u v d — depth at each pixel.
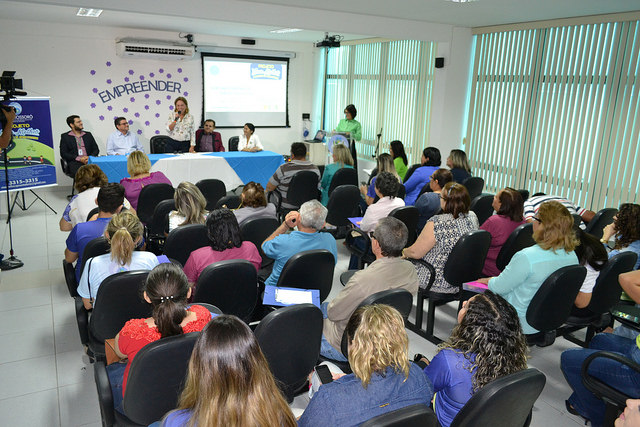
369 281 2.27
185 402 1.13
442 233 3.10
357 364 1.38
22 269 4.50
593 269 2.69
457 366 1.58
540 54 5.91
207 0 4.84
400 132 8.38
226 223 2.58
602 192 5.34
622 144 5.11
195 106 9.43
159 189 4.47
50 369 2.91
